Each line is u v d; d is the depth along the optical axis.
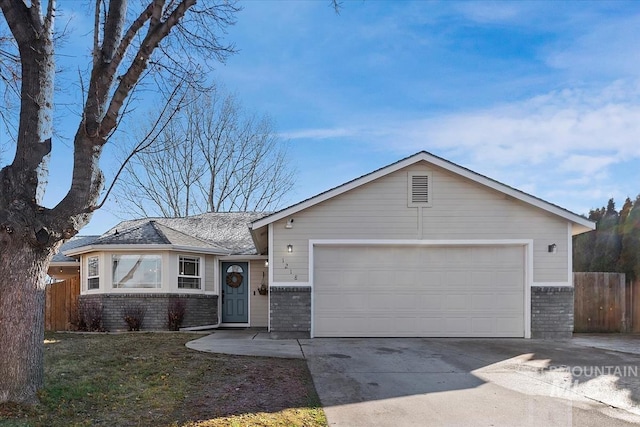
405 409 5.52
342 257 11.31
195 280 13.97
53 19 5.64
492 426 4.97
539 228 11.21
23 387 5.02
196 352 8.69
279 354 8.62
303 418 5.08
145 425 4.64
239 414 5.04
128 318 12.85
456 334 11.14
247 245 15.64
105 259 13.11
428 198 11.27
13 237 5.05
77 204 5.22
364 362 8.05
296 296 11.10
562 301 11.13
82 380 6.18
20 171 5.09
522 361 8.23
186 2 5.40
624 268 14.04
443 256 11.31
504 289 11.22
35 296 5.20
